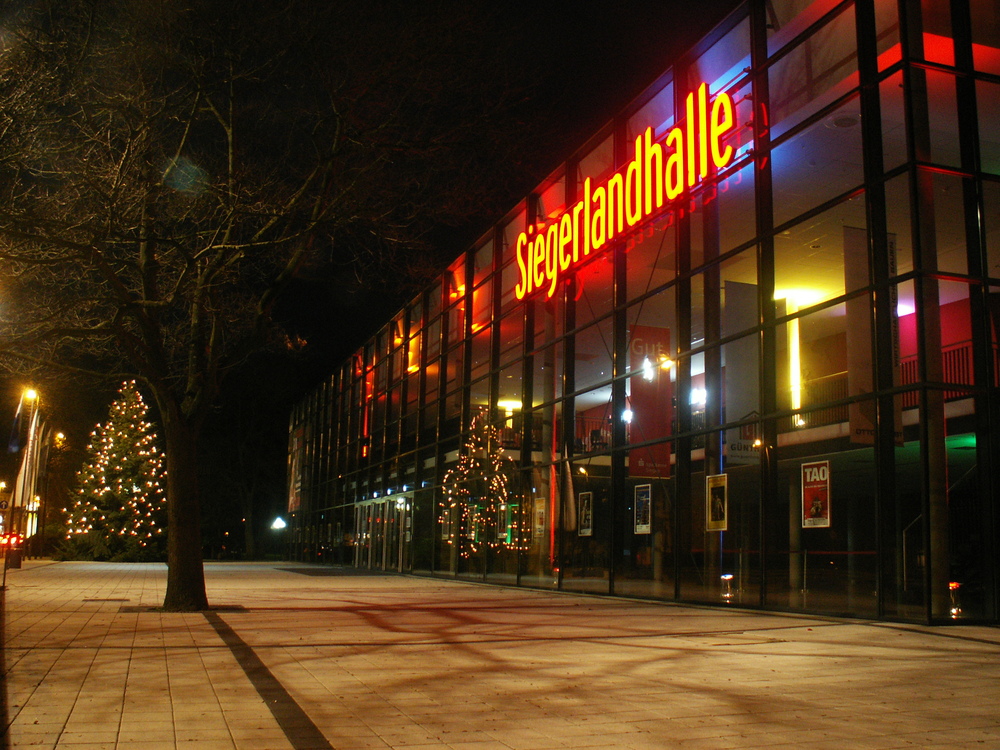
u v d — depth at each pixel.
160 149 13.73
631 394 18.36
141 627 11.23
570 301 21.08
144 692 6.66
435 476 29.75
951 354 16.39
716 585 15.23
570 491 20.34
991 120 13.58
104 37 12.31
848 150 14.45
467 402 27.55
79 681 7.14
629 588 17.80
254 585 21.83
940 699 6.52
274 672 7.66
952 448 14.02
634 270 18.67
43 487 45.12
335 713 5.95
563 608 15.07
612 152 20.00
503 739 5.25
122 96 12.37
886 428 12.05
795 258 16.50
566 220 21.08
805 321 18.31
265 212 13.78
